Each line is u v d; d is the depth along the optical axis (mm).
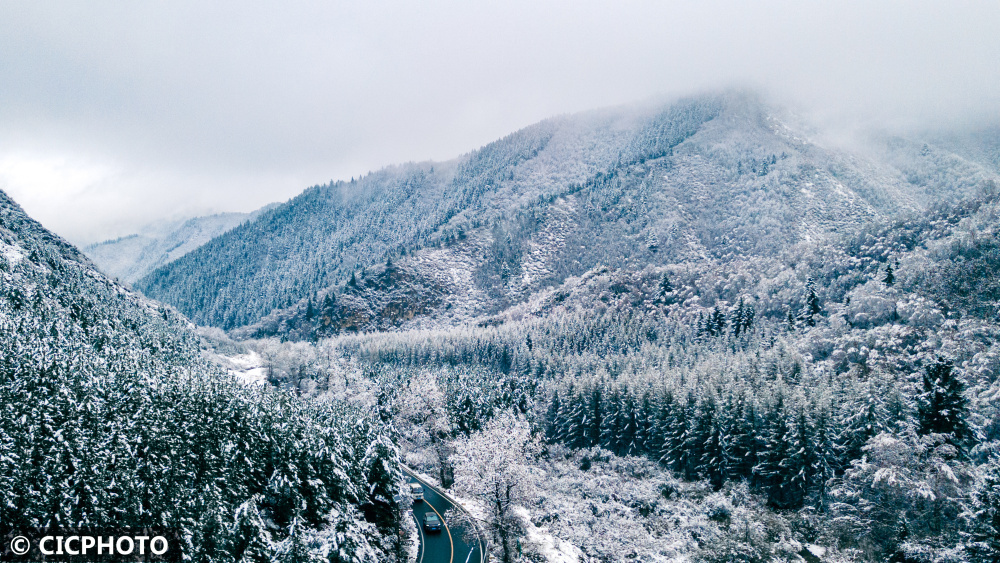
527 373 128750
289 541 35281
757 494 58938
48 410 42562
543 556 43938
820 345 91125
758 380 76875
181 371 69250
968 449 49312
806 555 46344
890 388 61344
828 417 57938
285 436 45125
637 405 78250
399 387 96125
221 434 45594
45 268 114125
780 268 147250
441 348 156500
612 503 58906
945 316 85562
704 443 66250
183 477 40500
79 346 70750
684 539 49438
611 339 136625
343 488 44781
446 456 64125
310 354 148625
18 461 35031
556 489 63531
